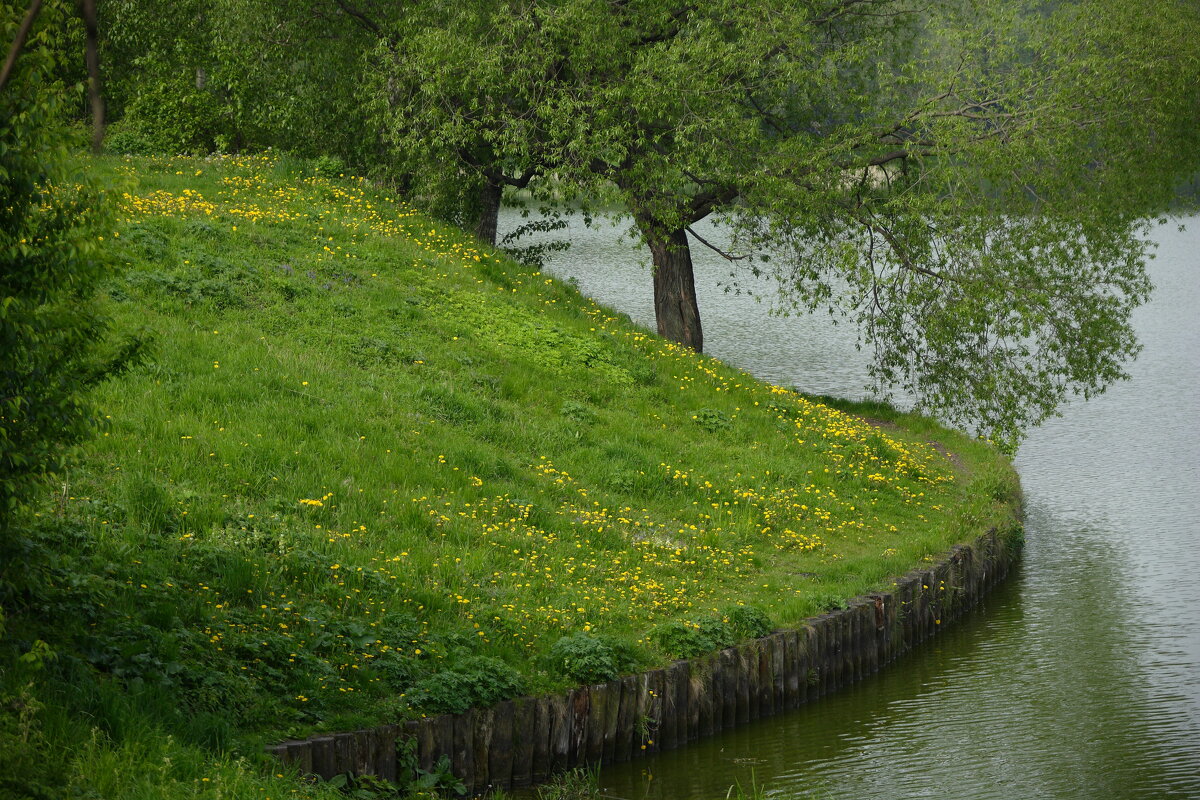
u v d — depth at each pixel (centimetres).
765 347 3962
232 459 1373
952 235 2333
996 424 2497
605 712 1098
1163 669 1488
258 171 2619
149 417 1416
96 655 850
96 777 672
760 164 2388
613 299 4622
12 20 739
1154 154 2331
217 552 1119
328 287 2038
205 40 3391
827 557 1614
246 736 841
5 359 736
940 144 2233
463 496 1478
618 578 1359
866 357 3803
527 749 1028
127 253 1873
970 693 1398
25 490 792
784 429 2077
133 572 1020
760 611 1327
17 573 856
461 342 2009
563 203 2850
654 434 1891
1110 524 2238
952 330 2386
